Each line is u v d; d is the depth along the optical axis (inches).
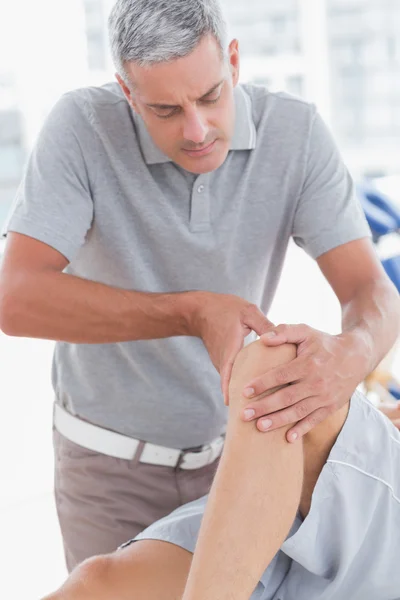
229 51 45.5
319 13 188.5
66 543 59.4
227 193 53.1
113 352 55.2
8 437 122.2
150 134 47.0
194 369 54.7
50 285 48.2
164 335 48.6
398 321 50.2
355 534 43.1
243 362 42.6
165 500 56.5
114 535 56.6
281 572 46.1
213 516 38.6
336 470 42.1
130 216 52.9
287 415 39.8
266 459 39.5
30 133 173.9
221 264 53.8
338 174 54.3
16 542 97.7
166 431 55.5
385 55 211.5
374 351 45.9
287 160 53.4
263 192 53.7
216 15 42.4
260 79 190.7
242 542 38.1
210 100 43.8
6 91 171.5
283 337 42.4
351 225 53.8
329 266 54.1
